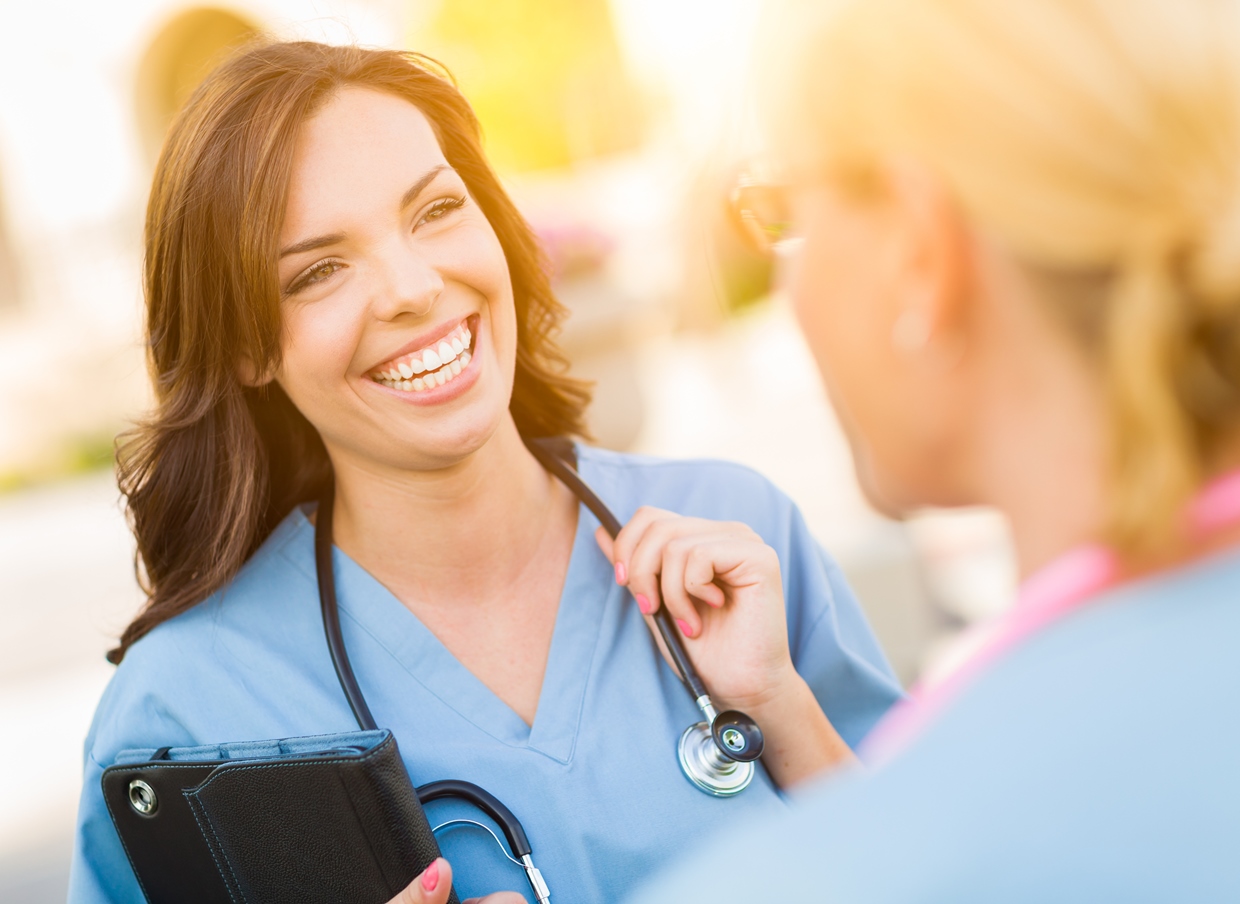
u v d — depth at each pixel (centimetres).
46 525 564
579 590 111
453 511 106
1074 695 39
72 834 269
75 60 750
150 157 766
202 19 768
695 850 98
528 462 113
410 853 86
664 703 105
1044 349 44
